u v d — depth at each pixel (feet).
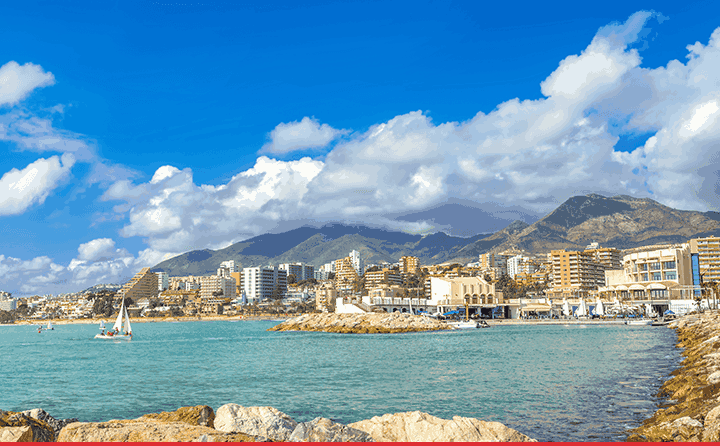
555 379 158.10
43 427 63.62
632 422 100.01
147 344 407.64
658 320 500.33
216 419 70.64
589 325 514.27
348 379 174.09
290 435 63.00
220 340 433.07
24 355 315.37
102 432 53.57
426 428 68.28
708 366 135.23
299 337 449.06
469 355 245.24
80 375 204.95
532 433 94.94
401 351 281.13
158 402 142.51
